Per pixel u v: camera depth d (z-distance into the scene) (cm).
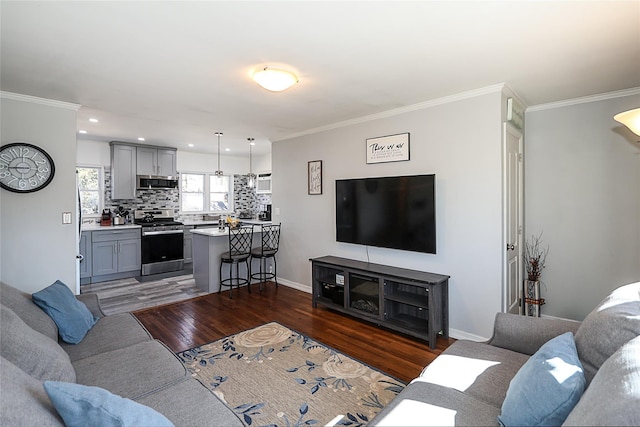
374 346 298
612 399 90
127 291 473
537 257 350
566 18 181
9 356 145
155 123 427
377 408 209
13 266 301
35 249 311
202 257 479
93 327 230
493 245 292
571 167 331
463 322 313
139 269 564
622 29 192
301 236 481
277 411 206
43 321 198
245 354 281
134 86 286
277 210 523
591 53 224
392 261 365
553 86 289
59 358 160
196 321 358
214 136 521
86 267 512
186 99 323
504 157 289
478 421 133
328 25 189
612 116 309
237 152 715
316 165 452
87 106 345
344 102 332
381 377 245
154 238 577
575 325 181
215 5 169
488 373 167
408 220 335
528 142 354
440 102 321
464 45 213
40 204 314
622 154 306
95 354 195
